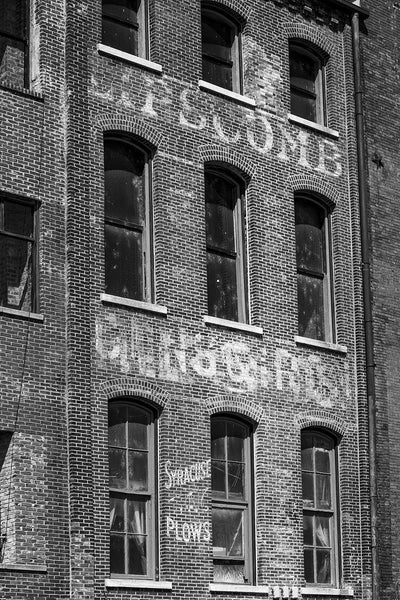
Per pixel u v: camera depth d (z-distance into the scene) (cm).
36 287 3003
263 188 3556
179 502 3188
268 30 3691
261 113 3600
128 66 3294
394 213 3919
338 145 3812
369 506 3625
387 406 3753
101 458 3036
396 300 3856
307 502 3541
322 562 3544
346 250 3762
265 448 3406
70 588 2894
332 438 3641
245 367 3400
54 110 3108
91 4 3244
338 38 3900
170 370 3222
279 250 3566
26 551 2848
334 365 3644
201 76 3478
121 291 3222
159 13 3406
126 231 3259
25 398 2909
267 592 3325
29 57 3150
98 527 2998
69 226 3064
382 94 3981
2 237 2977
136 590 3039
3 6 3144
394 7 4094
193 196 3381
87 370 3025
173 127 3369
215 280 3450
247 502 3375
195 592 3170
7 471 2873
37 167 3047
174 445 3200
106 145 3266
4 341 2898
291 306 3559
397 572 3656
